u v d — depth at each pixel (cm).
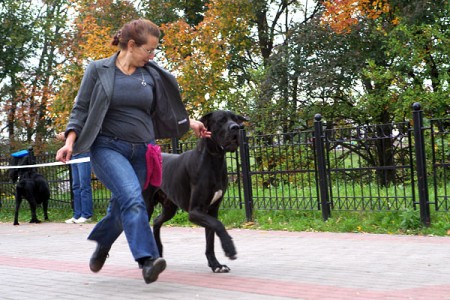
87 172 1361
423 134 895
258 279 566
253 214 1125
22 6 2788
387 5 2247
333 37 2361
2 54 2781
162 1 2812
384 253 718
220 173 608
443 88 2073
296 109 2506
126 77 515
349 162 1016
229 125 586
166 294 509
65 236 1109
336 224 983
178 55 2345
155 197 676
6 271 698
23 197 1437
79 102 510
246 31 2633
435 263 632
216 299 479
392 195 988
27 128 2930
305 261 680
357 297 465
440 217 906
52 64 3022
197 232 1054
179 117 555
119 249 858
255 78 2519
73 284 583
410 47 2145
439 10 2205
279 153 1098
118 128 510
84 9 2609
